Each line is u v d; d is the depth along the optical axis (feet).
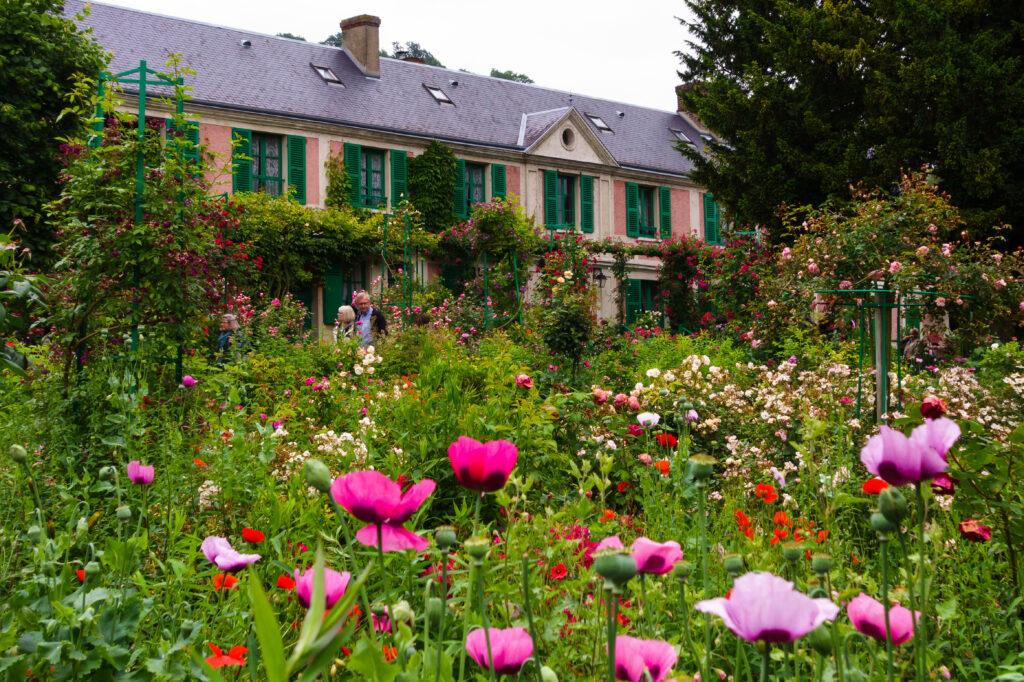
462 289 80.23
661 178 99.71
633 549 4.00
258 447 12.35
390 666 2.97
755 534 8.30
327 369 28.53
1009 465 8.11
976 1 44.62
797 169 49.93
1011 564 8.48
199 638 6.35
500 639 4.00
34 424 15.03
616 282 94.94
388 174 81.35
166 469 11.64
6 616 5.93
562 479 14.52
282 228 69.05
